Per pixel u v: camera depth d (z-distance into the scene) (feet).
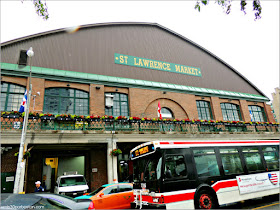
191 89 71.36
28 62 50.47
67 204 13.28
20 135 36.94
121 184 31.27
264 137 64.54
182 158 24.88
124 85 59.72
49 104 49.39
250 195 28.09
